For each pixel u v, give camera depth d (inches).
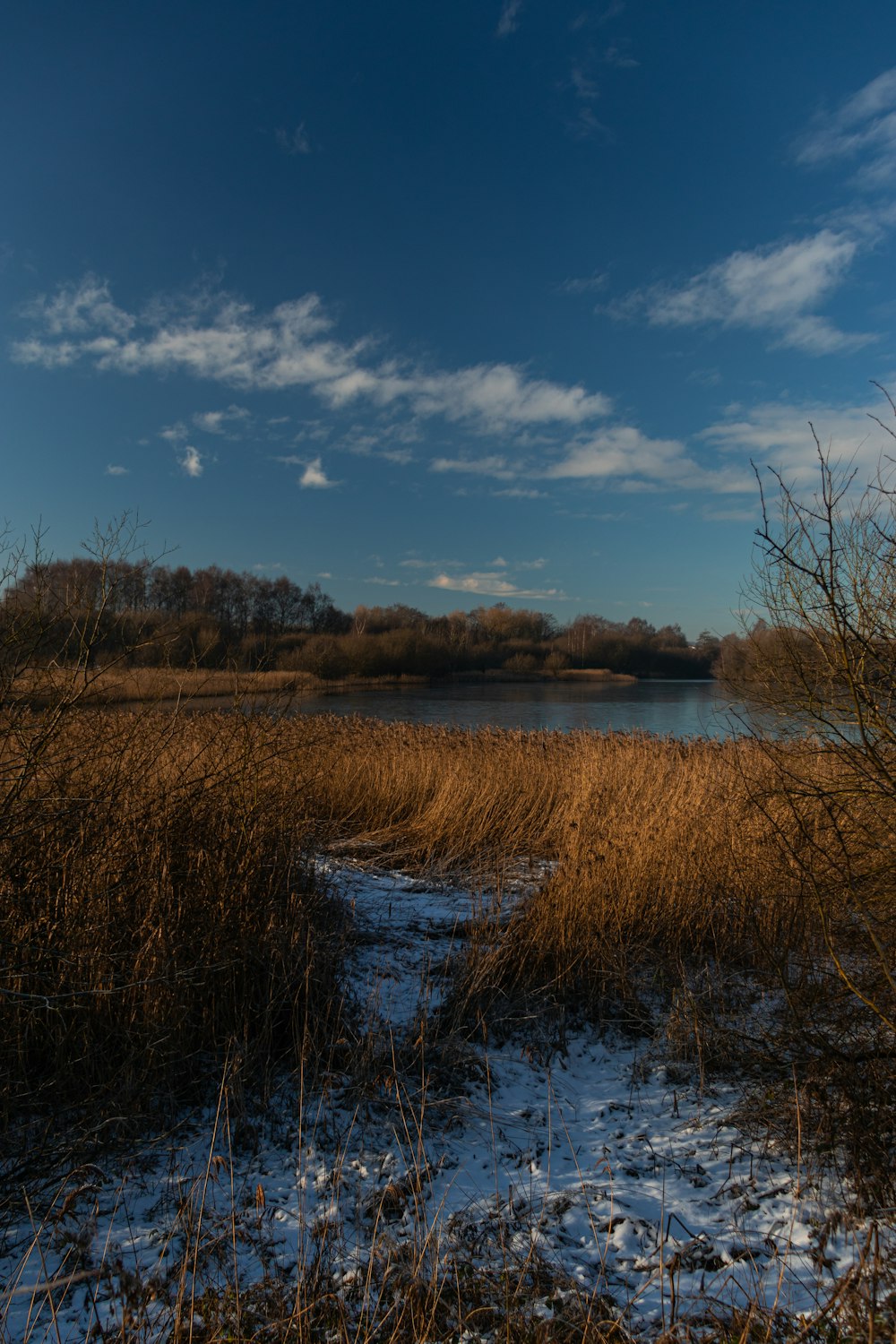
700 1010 166.6
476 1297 94.3
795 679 153.6
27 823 137.2
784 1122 130.4
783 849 173.3
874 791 133.2
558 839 295.4
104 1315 91.5
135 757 171.6
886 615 136.1
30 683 138.5
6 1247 102.0
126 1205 112.0
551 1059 163.8
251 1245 104.1
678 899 212.2
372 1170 121.6
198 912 160.1
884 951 128.2
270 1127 132.8
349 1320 91.3
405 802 383.2
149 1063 134.0
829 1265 98.0
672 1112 142.3
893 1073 124.2
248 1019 156.5
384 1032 161.9
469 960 184.2
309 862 210.7
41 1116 128.5
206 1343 85.2
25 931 135.0
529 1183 119.9
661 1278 90.8
